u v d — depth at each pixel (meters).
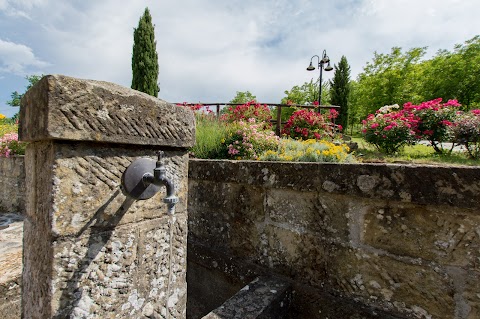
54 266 0.71
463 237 1.05
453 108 5.68
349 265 1.37
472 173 1.00
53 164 0.71
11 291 1.71
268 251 1.72
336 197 1.41
